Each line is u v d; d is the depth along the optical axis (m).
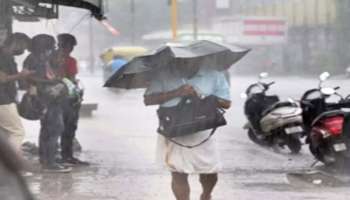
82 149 26.05
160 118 13.87
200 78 13.87
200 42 14.40
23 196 4.05
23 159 4.09
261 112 28.08
